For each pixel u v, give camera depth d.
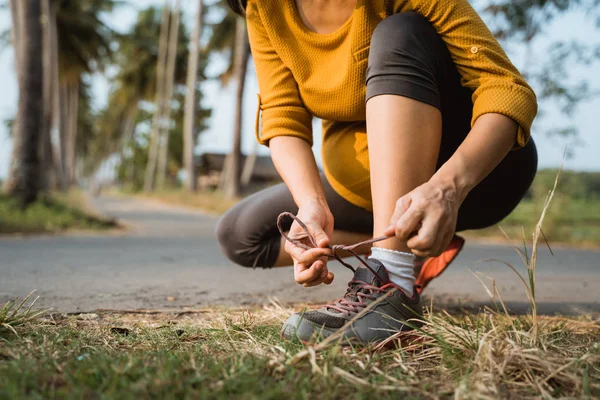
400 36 1.27
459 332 1.24
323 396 0.92
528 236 8.40
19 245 5.18
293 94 1.58
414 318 1.29
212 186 42.47
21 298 2.10
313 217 1.30
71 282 2.65
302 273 1.24
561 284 3.05
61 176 22.98
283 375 1.00
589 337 1.47
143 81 37.94
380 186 1.23
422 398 0.95
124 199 27.80
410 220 1.05
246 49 18.52
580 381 0.99
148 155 45.09
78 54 24.69
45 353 1.10
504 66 1.30
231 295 2.35
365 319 1.22
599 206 21.20
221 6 21.66
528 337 1.24
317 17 1.52
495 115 1.20
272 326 1.49
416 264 1.90
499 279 3.21
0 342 1.22
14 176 8.58
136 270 3.28
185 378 0.95
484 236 8.71
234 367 1.00
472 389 0.95
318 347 1.08
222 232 1.94
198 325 1.54
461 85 1.43
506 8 6.76
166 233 7.76
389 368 1.10
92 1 24.30
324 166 1.78
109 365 0.99
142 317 1.72
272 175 36.84
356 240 1.85
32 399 0.84
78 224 7.95
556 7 6.54
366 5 1.42
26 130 8.67
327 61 1.53
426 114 1.25
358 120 1.64
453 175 1.11
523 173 1.65
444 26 1.32
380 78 1.26
